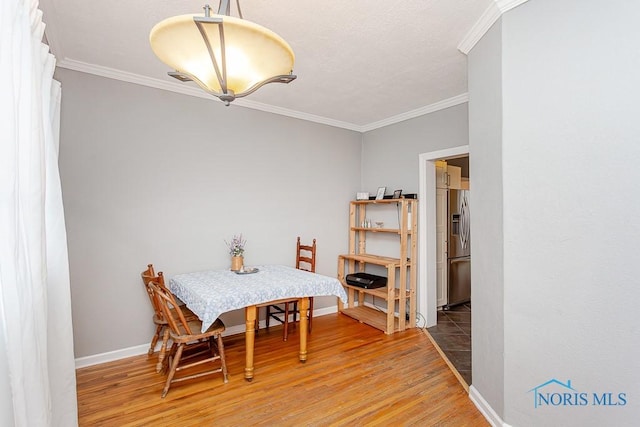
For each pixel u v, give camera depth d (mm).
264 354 3014
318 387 2424
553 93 1671
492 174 1998
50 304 1401
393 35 2287
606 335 1490
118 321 2895
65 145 2664
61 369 1418
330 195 4414
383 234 4383
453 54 2555
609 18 1490
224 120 3508
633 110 1421
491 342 2012
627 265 1432
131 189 2959
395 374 2637
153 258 3072
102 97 2826
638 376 1398
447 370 2715
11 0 953
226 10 1284
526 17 1780
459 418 2061
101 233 2818
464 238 4957
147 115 3047
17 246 984
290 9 1992
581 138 1573
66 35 2303
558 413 1647
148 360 2861
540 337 1714
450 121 3576
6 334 960
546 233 1692
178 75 1397
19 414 979
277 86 3225
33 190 1079
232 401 2232
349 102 3678
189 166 3277
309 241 4195
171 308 3031
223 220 3494
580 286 1572
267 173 3826
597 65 1524
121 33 2283
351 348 3172
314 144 4250
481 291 2145
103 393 2312
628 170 1433
